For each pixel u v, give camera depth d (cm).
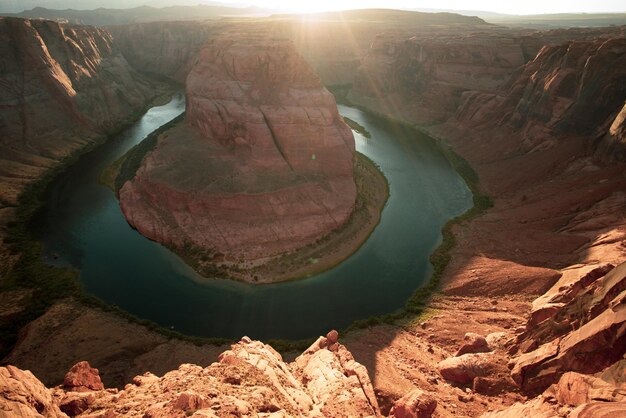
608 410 1327
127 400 1878
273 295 4381
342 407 2134
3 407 1361
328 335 3114
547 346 2406
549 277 3981
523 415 1828
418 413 2058
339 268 4803
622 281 2128
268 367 2411
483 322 3666
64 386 2141
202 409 1581
